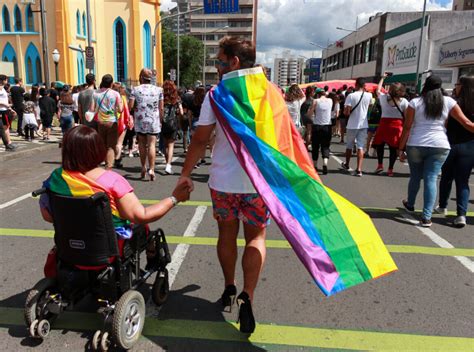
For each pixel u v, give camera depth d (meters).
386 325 3.09
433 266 4.17
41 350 2.71
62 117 12.03
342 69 64.94
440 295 3.57
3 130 10.52
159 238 3.21
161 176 8.35
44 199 2.78
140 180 7.95
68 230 2.56
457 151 5.30
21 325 2.99
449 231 5.29
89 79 7.95
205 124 2.81
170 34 71.56
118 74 42.38
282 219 2.60
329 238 2.70
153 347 2.78
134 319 2.72
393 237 5.01
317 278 2.56
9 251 4.31
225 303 3.23
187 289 3.57
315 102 8.99
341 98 15.16
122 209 2.65
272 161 2.71
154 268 3.19
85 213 2.49
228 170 2.83
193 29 118.62
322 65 83.31
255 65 2.89
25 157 10.56
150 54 45.09
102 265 2.61
